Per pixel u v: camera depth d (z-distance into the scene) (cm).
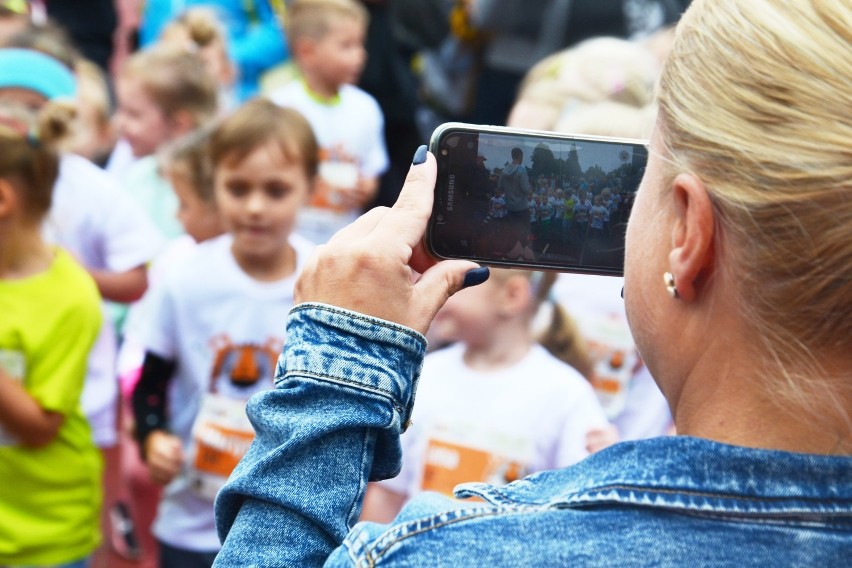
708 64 93
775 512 91
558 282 337
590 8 562
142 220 432
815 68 88
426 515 97
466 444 296
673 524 92
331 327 109
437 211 131
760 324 91
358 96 590
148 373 363
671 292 96
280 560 104
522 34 627
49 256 330
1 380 309
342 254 111
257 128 354
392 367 108
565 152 131
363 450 107
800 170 87
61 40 514
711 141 91
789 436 93
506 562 92
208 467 351
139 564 457
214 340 357
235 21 714
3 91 388
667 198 97
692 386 97
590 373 327
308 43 561
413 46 742
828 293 88
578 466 100
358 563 96
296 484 105
